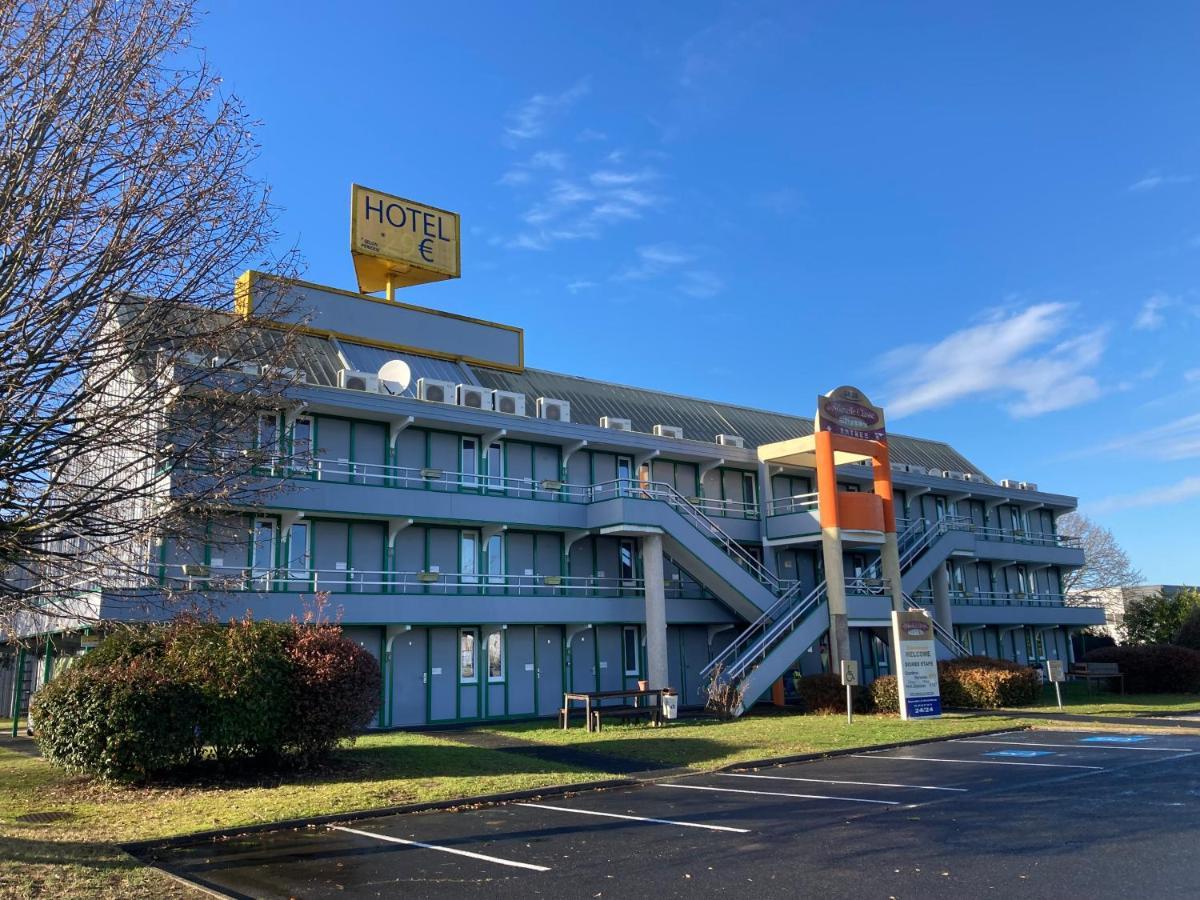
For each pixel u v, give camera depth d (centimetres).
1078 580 7581
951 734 2120
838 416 3183
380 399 2522
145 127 915
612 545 3178
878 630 3353
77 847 997
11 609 977
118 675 1424
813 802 1288
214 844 1072
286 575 2352
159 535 953
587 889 847
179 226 930
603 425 3131
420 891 852
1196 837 988
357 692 1587
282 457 1118
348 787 1389
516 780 1487
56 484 880
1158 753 1733
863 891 813
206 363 971
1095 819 1100
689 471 3441
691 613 3203
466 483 2756
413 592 2597
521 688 2836
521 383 3331
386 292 3180
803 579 3666
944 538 3806
